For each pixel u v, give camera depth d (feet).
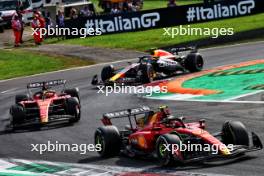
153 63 317.63
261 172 140.15
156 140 158.40
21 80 379.76
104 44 481.46
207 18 513.04
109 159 167.84
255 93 254.88
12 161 178.19
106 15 515.50
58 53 464.65
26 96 245.45
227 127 155.94
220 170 143.54
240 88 271.08
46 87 240.32
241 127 154.81
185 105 247.29
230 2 515.50
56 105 232.32
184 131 152.15
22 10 630.74
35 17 512.22
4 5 632.79
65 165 166.20
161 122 159.02
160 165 152.56
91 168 159.33
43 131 220.43
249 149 149.59
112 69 319.68
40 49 488.02
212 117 217.36
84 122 231.71
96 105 269.23
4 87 359.25
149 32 509.35
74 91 252.21
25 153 188.14
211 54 405.39
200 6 510.17
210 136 149.89
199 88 282.56
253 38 447.83
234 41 446.19
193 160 145.38
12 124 225.97
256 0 517.14
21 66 429.38
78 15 590.55
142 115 234.17
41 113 220.23
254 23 499.51
